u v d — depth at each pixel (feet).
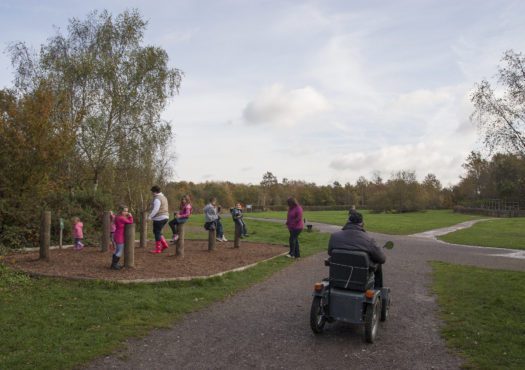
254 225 114.93
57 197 52.75
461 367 17.87
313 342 20.89
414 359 18.83
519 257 55.57
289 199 48.01
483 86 79.66
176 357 18.58
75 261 36.52
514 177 226.38
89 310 24.02
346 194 329.93
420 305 28.07
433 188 293.23
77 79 78.84
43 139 47.55
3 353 17.90
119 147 82.89
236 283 32.94
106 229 43.01
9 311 23.09
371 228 107.96
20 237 45.88
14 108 48.06
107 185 86.33
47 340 19.47
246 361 18.38
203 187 287.07
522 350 19.48
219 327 22.84
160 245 42.63
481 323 23.70
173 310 25.17
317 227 112.57
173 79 86.53
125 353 18.81
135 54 83.71
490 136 80.33
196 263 38.50
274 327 23.07
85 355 18.04
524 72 76.54
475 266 45.57
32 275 30.63
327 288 21.91
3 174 45.85
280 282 34.53
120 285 29.37
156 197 41.91
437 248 65.31
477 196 270.46
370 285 22.09
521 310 26.18
